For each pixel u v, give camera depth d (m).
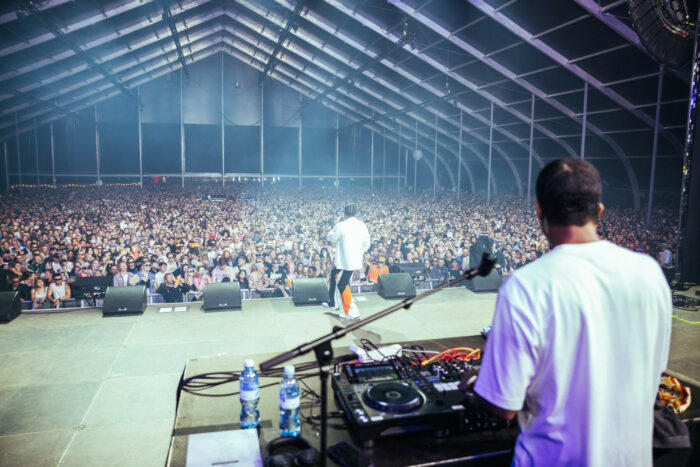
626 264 1.08
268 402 2.43
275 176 35.78
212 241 10.38
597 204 1.12
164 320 5.02
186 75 30.00
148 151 33.66
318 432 1.95
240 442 1.83
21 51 17.27
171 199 24.19
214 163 34.97
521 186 29.55
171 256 8.72
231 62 32.59
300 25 21.39
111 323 4.92
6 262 8.73
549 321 1.05
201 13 22.16
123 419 3.20
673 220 16.28
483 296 5.98
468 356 2.58
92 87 26.47
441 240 12.23
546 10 13.34
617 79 15.18
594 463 1.06
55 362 4.00
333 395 2.31
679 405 2.10
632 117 17.66
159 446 2.91
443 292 6.15
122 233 12.27
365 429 1.70
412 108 25.56
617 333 1.05
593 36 13.72
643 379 1.09
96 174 31.77
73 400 3.42
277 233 12.66
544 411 1.12
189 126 34.12
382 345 3.00
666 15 4.91
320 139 36.66
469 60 18.75
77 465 2.72
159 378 3.76
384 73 24.08
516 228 14.23
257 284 8.04
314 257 8.98
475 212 19.20
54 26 14.46
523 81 18.20
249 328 4.79
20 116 25.56
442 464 1.67
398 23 16.88
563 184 1.11
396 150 38.84
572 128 21.39
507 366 1.08
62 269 8.35
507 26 14.49
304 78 30.28
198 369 2.94
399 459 1.68
